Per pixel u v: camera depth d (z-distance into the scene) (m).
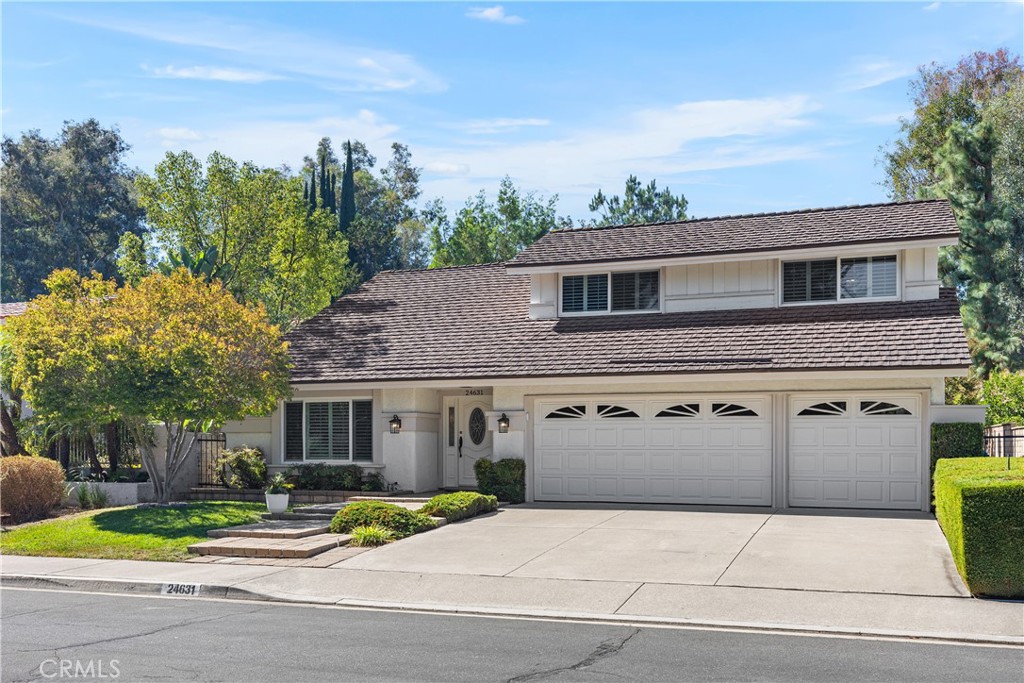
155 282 21.89
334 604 13.05
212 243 39.41
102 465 26.14
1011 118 43.12
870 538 16.41
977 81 51.03
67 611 12.54
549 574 14.22
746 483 21.33
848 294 22.66
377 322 27.17
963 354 19.36
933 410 19.84
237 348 21.34
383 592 13.49
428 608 12.55
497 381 22.62
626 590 13.13
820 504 20.75
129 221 72.19
